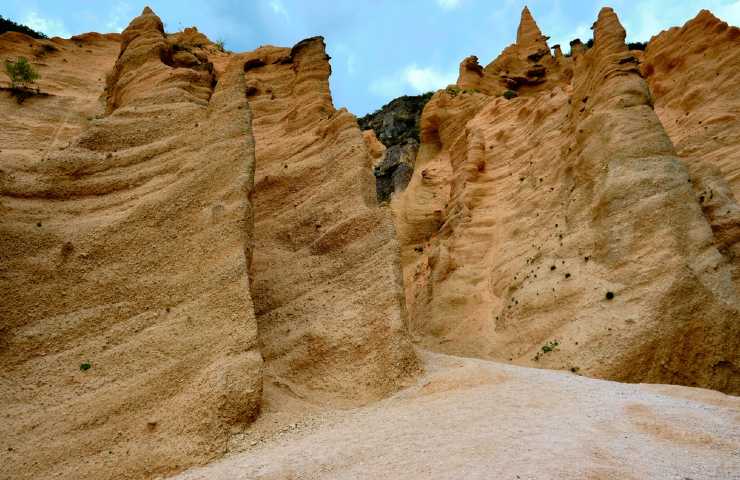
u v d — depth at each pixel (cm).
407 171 4984
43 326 1290
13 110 2658
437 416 1078
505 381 1309
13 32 3881
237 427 1101
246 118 1770
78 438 1070
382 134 6234
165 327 1309
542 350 1834
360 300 1580
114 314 1344
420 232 3469
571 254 2111
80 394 1161
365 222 1797
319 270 1753
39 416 1105
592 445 846
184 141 1791
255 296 1720
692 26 3303
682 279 1662
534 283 2167
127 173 1700
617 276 1839
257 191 2084
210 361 1211
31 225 1477
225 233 1478
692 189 1917
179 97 2042
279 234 1938
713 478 716
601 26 2702
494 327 2211
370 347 1442
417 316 2667
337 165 2059
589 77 2689
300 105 2566
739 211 1919
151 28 2784
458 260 2736
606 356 1627
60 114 2750
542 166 2872
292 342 1527
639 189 1958
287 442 1060
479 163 3353
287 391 1346
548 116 3169
